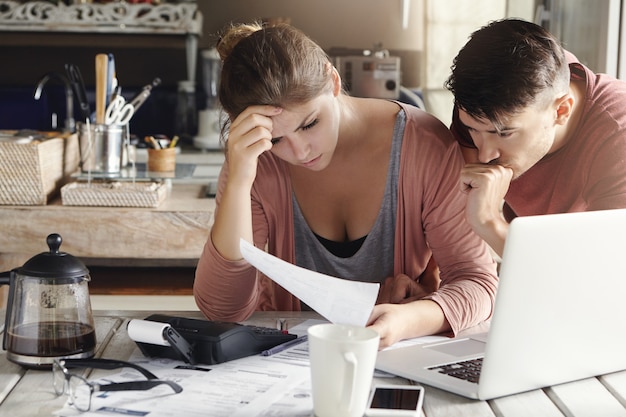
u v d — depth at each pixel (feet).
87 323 4.40
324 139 4.95
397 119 5.64
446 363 4.36
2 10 13.11
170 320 4.59
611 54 9.45
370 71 13.12
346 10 14.76
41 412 3.72
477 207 5.05
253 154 4.97
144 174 10.03
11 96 14.12
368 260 5.75
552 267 3.92
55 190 9.62
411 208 5.60
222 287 5.19
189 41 13.60
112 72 9.85
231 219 5.08
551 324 4.01
